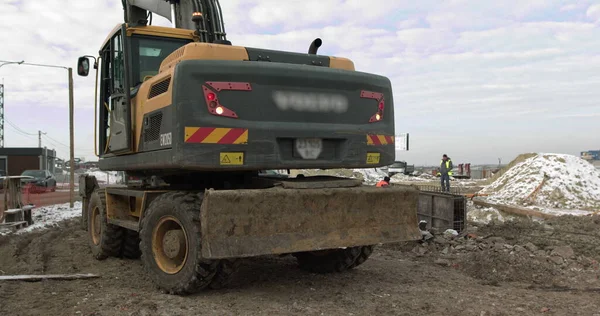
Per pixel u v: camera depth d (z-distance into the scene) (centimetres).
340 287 571
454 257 741
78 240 958
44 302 502
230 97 500
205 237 470
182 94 484
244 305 493
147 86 572
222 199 474
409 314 466
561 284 591
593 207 1452
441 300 513
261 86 513
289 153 528
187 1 729
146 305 487
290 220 505
